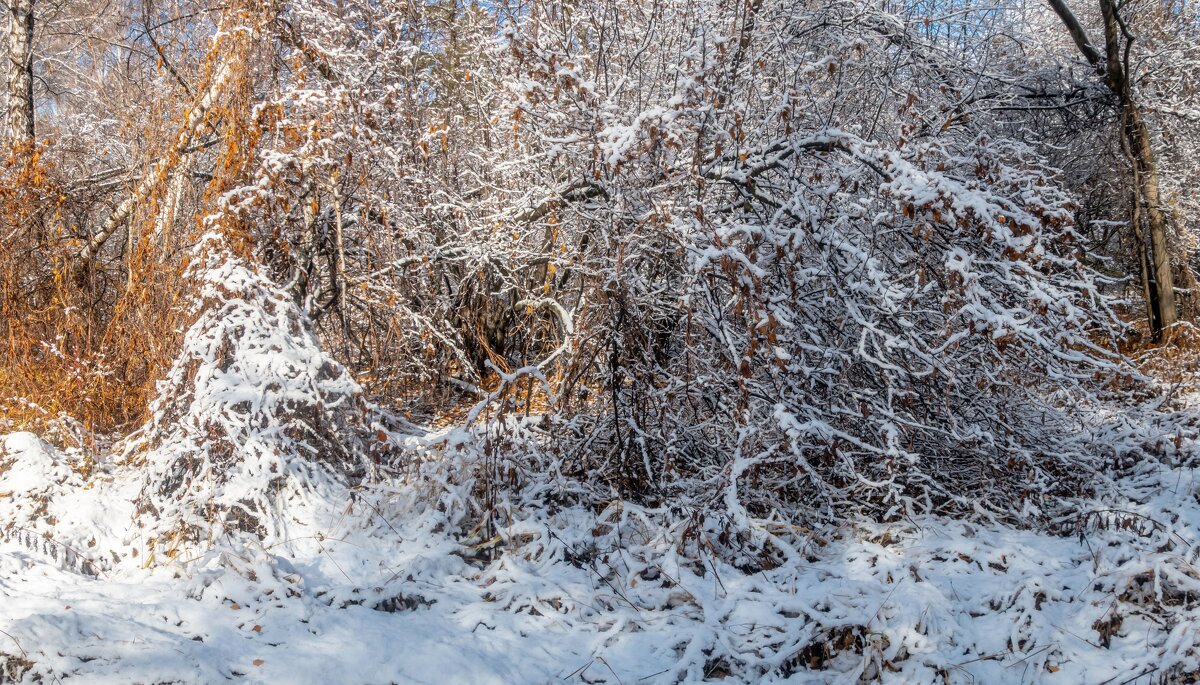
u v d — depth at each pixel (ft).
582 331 19.69
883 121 23.57
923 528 16.03
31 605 11.03
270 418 15.38
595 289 19.65
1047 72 36.45
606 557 14.25
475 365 28.19
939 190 16.42
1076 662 11.56
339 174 24.00
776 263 17.76
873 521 16.63
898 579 13.58
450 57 29.58
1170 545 14.60
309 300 22.70
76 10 35.12
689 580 13.70
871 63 23.66
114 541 13.89
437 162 27.20
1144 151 37.45
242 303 16.46
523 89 20.52
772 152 20.26
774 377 16.93
